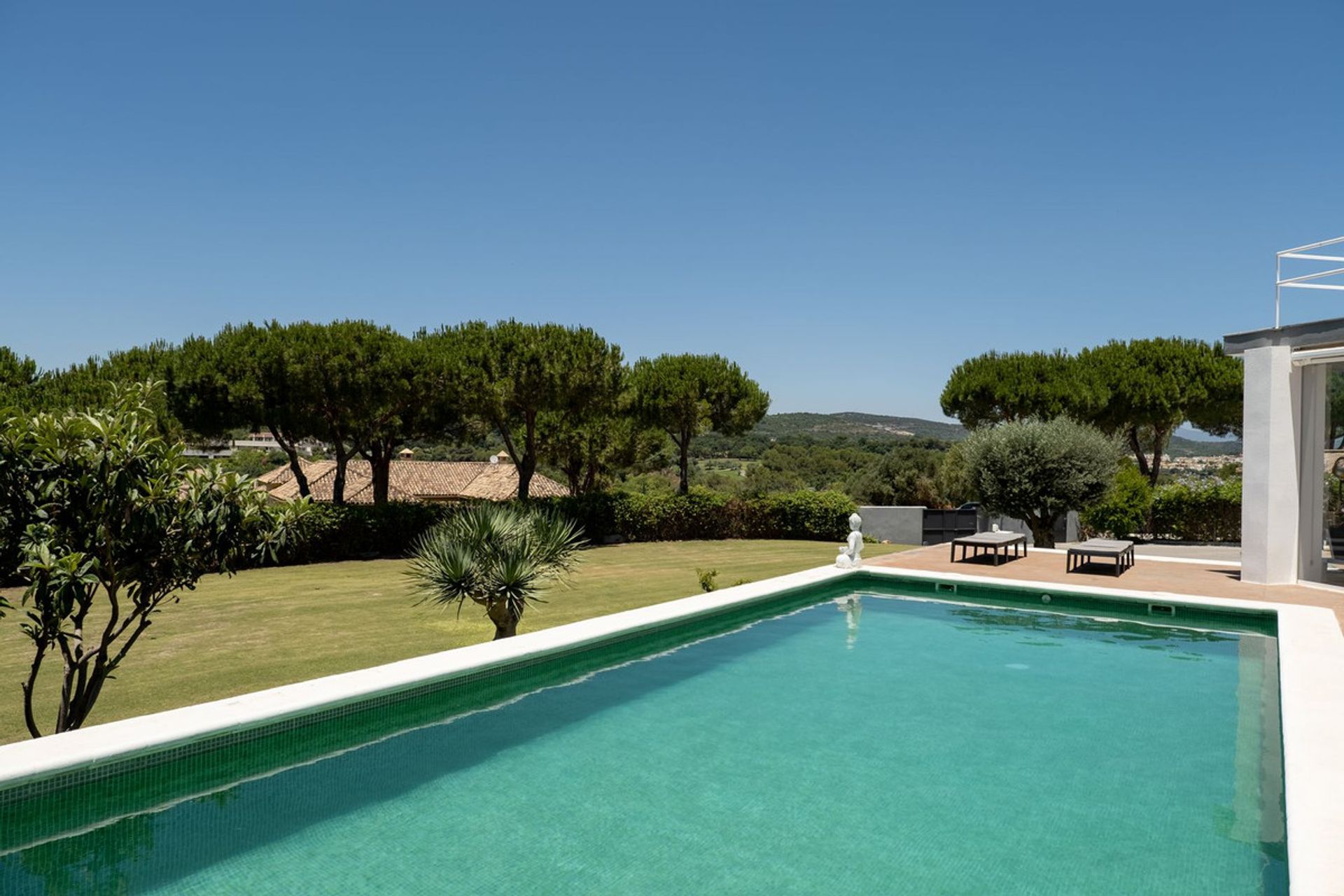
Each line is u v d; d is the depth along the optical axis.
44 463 4.71
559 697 6.17
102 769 3.97
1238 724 5.51
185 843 3.68
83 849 3.65
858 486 38.16
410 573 8.32
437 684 5.73
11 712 6.88
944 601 10.26
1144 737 5.24
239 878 3.35
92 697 5.04
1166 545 20.17
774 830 3.87
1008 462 16.70
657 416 23.92
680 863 3.51
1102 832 3.82
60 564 4.36
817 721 5.60
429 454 41.41
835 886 3.30
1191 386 23.31
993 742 5.17
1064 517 21.33
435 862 3.52
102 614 11.31
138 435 4.93
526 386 20.06
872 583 11.41
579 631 7.18
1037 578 10.89
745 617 9.17
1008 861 3.54
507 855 3.58
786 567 16.30
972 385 24.45
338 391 17.95
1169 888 3.24
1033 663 7.21
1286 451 10.26
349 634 9.94
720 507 23.19
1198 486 21.30
